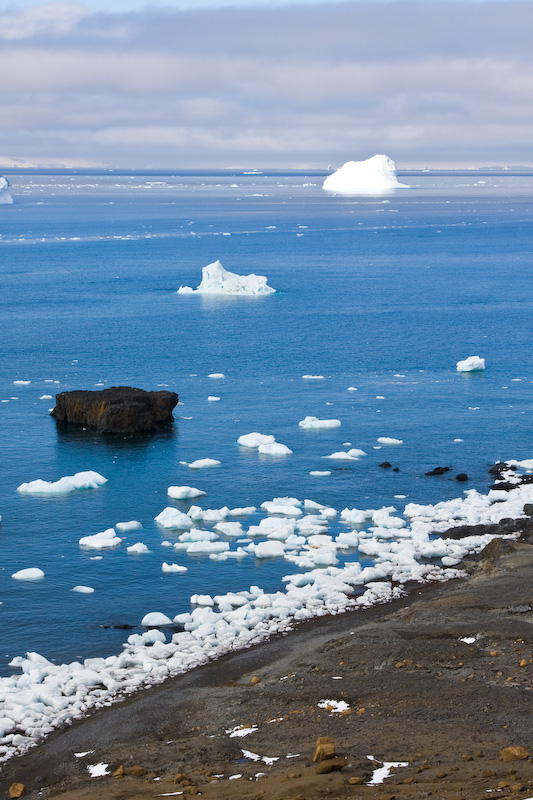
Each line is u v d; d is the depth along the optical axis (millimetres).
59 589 41594
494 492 53938
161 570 43812
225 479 57562
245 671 32500
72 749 27453
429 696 27797
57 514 51469
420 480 57500
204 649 34812
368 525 49750
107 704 30672
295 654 33625
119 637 36906
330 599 39531
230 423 70812
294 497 54344
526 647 31219
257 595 40531
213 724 28094
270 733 26484
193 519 50406
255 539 47906
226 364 93750
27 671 33500
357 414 73500
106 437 66938
